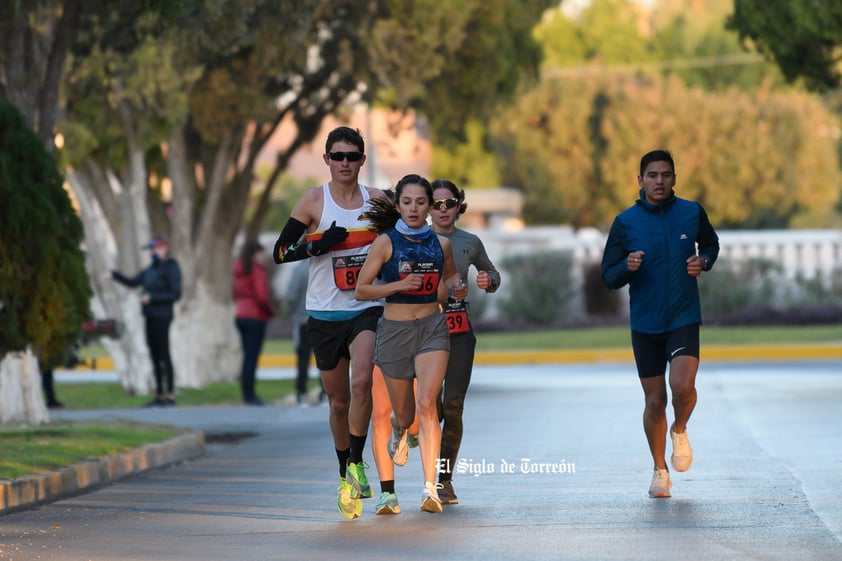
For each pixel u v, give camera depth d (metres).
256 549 24.45
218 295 72.25
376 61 66.00
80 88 60.25
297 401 61.00
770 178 174.12
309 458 40.12
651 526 25.69
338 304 27.98
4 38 45.59
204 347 71.00
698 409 52.06
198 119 65.62
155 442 40.62
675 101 174.50
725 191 174.25
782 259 119.81
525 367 87.19
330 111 74.50
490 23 70.94
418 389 27.58
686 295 29.30
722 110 173.62
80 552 24.73
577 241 124.12
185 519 28.53
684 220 29.53
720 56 190.00
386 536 25.36
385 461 28.20
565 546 23.78
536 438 42.88
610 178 176.12
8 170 40.88
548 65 186.88
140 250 67.00
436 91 74.12
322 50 70.25
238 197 72.69
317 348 28.31
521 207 182.12
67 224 42.75
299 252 27.72
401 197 27.23
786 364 82.44
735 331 105.81
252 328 61.50
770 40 63.34
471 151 184.00
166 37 50.09
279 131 179.00
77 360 63.53
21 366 47.97
